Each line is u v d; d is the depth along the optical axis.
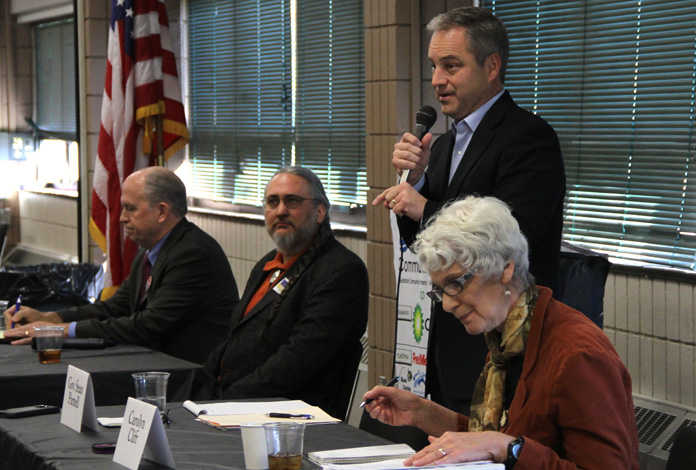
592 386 1.89
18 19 10.17
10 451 2.46
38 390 3.34
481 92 2.86
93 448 2.32
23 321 4.42
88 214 7.79
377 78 4.94
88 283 6.45
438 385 2.88
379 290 4.99
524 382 1.99
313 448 2.34
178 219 4.32
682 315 3.77
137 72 6.75
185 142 6.97
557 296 2.84
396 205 2.81
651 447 3.69
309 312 3.47
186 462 2.20
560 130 4.48
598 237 4.29
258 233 6.68
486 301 1.99
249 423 2.58
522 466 1.84
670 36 3.92
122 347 3.93
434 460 1.84
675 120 3.92
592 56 4.29
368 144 5.02
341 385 3.51
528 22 4.62
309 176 3.65
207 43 7.45
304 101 6.41
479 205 2.00
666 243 3.98
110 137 6.83
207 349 4.19
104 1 7.55
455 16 2.87
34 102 10.16
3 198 10.38
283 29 6.56
